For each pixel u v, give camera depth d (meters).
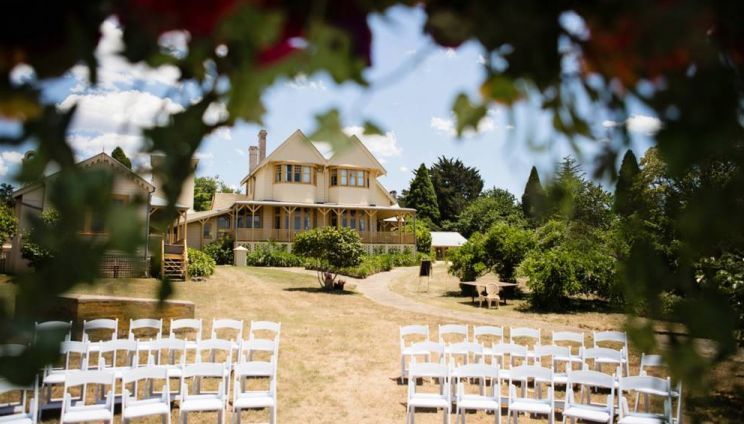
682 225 0.70
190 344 8.41
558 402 7.54
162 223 0.55
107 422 6.75
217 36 0.56
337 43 0.58
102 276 0.49
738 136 0.65
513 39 0.67
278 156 36.47
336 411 7.48
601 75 0.69
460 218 61.22
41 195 0.53
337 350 10.91
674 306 0.74
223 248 34.47
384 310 16.83
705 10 0.57
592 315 16.62
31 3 0.57
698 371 0.69
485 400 6.66
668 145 0.65
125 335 10.34
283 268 31.62
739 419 1.21
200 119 0.59
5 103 0.56
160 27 0.57
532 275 17.91
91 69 0.57
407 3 0.69
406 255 38.16
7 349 0.46
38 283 0.47
